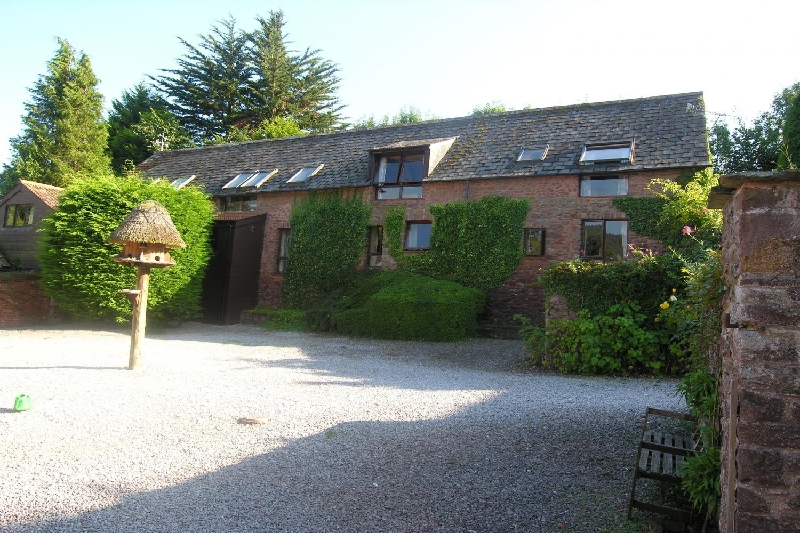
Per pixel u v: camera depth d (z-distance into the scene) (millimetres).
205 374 8812
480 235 16734
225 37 39219
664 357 9539
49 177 29250
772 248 2572
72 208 14867
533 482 4250
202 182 22625
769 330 2545
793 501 2443
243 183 21328
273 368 9664
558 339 10109
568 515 3682
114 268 14562
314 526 3482
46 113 30859
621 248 15352
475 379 8984
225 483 4168
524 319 11211
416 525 3518
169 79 38125
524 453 4914
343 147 21703
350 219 18719
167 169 24906
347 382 8391
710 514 3332
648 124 16703
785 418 2486
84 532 3336
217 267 19031
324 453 4879
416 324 14461
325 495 3967
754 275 2594
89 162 30344
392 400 7020
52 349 11359
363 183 18562
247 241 19531
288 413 6254
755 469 2514
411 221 18000
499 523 3561
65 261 14688
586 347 9758
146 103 37656
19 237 22078
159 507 3721
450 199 17438
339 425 5781
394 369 9984
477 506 3811
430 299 14523
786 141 15844
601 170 15352
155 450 4906
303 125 40312
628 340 9688
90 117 31219
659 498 3918
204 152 25359
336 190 19172
